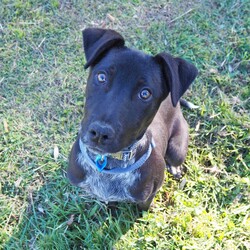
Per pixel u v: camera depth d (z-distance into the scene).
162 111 0.49
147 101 0.37
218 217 0.53
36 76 0.62
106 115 0.35
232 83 0.64
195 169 0.56
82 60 0.64
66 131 0.58
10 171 0.55
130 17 0.69
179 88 0.38
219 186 0.56
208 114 0.61
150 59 0.38
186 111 0.62
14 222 0.51
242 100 0.63
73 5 0.69
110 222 0.50
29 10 0.68
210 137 0.60
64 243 0.50
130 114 0.36
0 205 0.52
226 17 0.71
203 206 0.54
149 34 0.68
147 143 0.43
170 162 0.54
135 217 0.52
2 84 0.61
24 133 0.58
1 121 0.58
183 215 0.52
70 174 0.46
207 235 0.51
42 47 0.65
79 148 0.44
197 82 0.64
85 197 0.53
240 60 0.67
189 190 0.55
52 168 0.55
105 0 0.70
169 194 0.55
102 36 0.39
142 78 0.37
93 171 0.44
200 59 0.66
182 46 0.67
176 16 0.70
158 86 0.38
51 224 0.51
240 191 0.55
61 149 0.56
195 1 0.72
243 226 0.53
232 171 0.58
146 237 0.50
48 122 0.59
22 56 0.64
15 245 0.50
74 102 0.61
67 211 0.52
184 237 0.51
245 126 0.60
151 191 0.46
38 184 0.54
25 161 0.56
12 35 0.65
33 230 0.51
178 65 0.39
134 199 0.46
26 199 0.53
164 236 0.51
